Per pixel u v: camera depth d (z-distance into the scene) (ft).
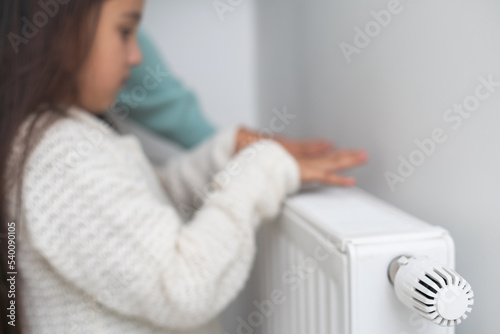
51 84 1.91
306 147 2.48
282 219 2.10
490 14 1.39
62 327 1.97
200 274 1.88
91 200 1.78
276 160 2.09
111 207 1.79
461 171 1.57
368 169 2.23
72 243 1.78
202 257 1.89
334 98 2.48
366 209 1.86
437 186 1.70
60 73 1.91
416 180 1.83
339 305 1.51
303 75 2.85
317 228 1.70
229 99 3.56
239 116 3.59
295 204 2.01
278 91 3.21
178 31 3.41
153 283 1.81
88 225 1.78
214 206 2.03
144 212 1.86
